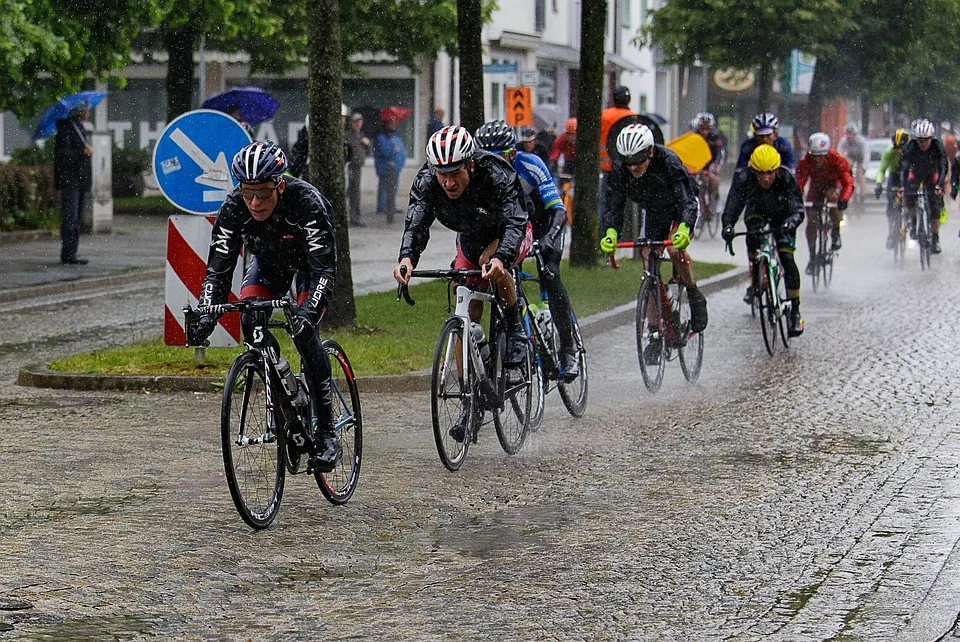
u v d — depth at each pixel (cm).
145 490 1099
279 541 952
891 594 824
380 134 4528
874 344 1916
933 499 1063
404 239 1143
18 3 3212
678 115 8544
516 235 1124
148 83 6219
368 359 1642
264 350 985
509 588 843
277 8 4772
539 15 6612
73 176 2895
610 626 771
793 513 1023
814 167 2575
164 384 1549
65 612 796
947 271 2988
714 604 809
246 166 944
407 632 762
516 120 3906
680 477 1147
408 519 1014
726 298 2519
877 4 5931
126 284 2722
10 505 1049
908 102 7938
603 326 2077
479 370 1184
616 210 1555
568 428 1368
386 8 4925
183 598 823
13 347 1894
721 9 5725
